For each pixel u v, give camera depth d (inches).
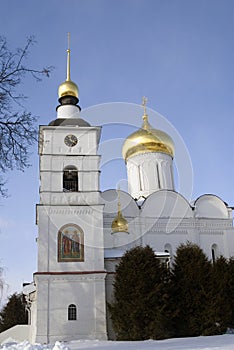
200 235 1624.0
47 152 1421.0
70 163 1422.2
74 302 1274.6
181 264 1282.0
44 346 804.6
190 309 1204.5
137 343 983.0
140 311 1164.5
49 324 1243.2
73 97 1589.6
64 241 1338.6
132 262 1244.5
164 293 1197.7
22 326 1505.9
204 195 1689.2
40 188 1390.3
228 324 1266.0
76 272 1304.1
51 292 1278.3
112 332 1264.8
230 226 1660.9
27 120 728.3
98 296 1286.9
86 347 912.3
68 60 1674.5
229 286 1290.6
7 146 715.4
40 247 1321.4
